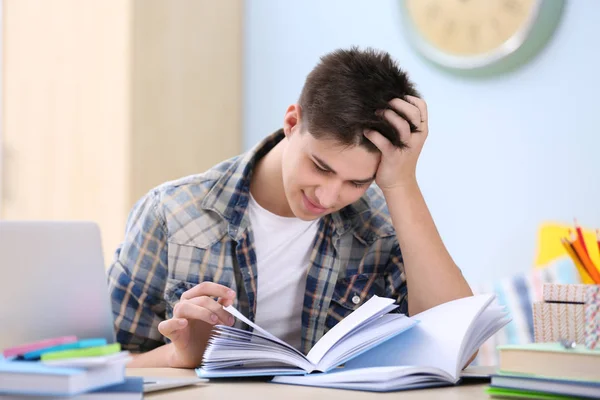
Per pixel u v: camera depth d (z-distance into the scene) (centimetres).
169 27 308
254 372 114
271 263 164
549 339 123
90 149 306
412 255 152
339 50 142
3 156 328
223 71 326
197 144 318
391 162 147
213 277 161
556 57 256
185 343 134
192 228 162
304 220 150
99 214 304
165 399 97
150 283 163
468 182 274
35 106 321
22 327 103
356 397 100
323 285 163
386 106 136
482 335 125
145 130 301
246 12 331
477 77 271
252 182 167
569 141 254
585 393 94
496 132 268
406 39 287
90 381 87
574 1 253
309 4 312
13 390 85
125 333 164
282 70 320
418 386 109
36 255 105
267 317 165
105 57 303
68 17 312
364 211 168
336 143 130
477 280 272
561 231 236
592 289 101
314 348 122
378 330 120
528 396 98
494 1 264
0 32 329
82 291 107
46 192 317
